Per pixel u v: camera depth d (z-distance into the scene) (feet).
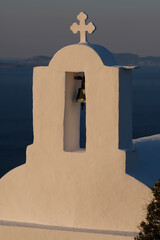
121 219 49.83
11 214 53.67
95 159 50.62
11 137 214.69
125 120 51.03
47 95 52.26
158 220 46.21
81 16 52.26
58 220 51.90
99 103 50.34
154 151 57.16
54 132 52.08
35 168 52.85
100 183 50.47
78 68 51.03
